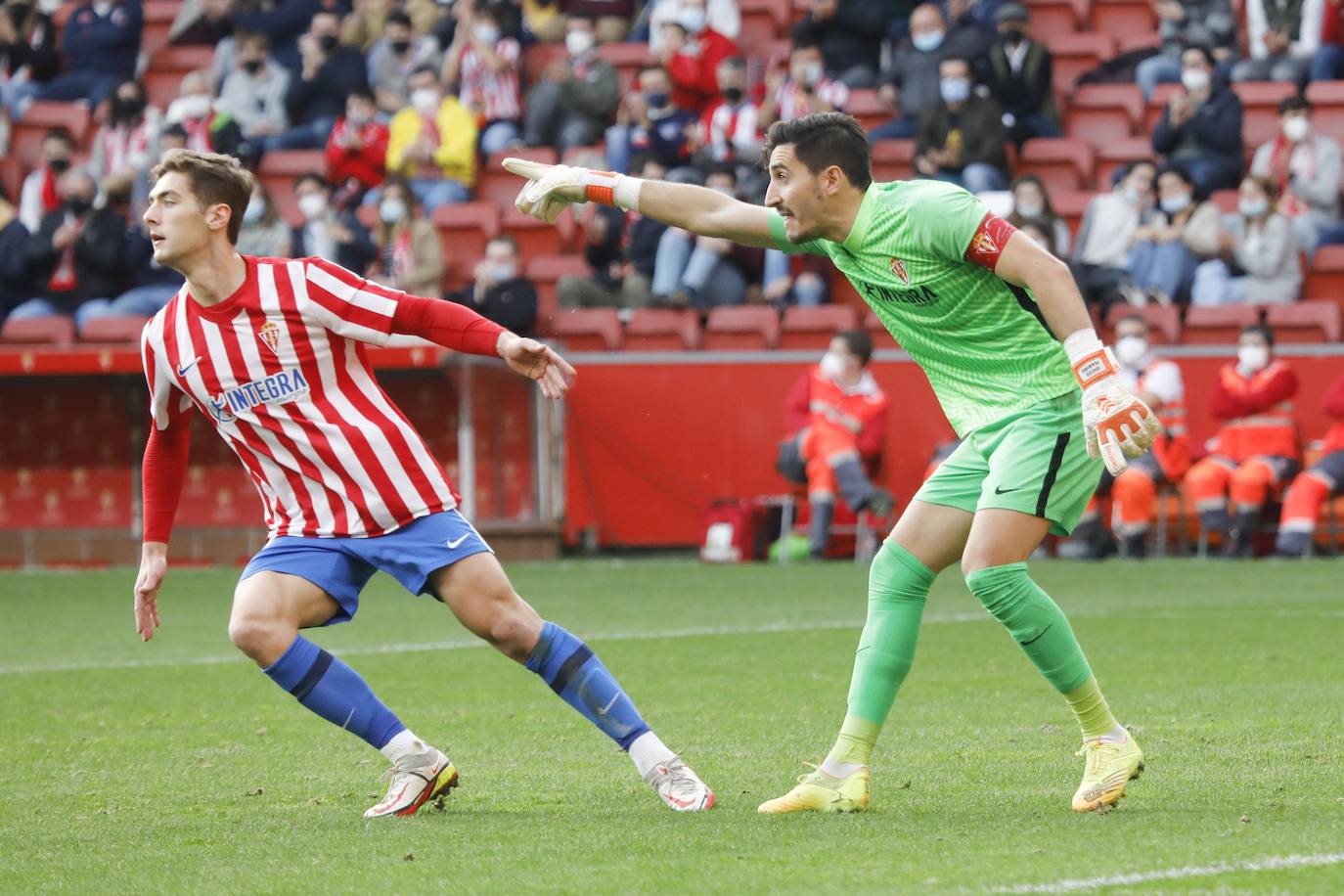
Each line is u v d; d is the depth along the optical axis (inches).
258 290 639.1
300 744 855.1
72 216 2372.0
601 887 510.3
